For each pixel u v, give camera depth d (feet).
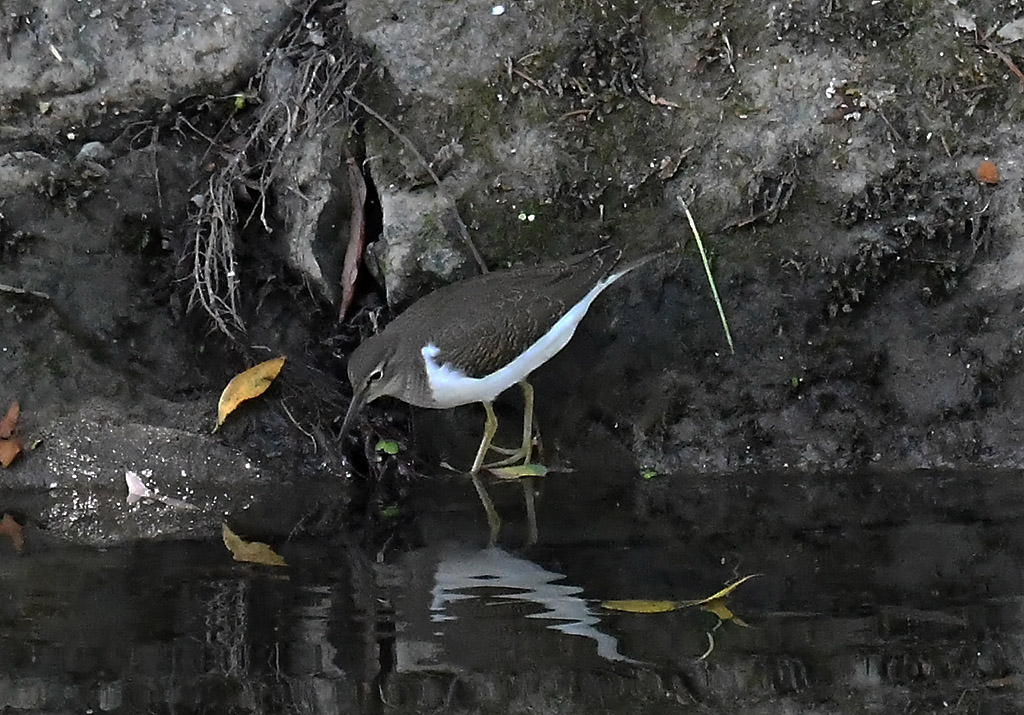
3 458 35.86
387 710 24.04
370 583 29.37
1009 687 24.57
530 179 35.37
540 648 26.07
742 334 35.99
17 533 33.12
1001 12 35.68
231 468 36.29
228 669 25.52
